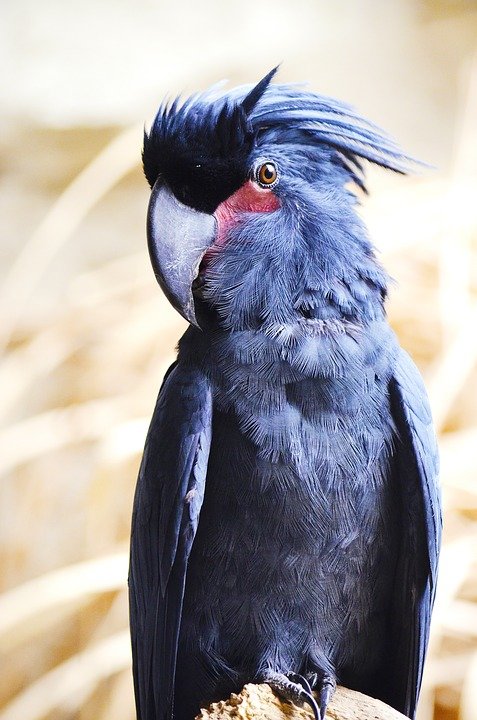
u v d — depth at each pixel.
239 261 4.49
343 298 4.50
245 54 5.92
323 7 6.20
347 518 4.49
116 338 5.04
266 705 4.46
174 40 5.95
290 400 4.48
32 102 5.79
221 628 4.51
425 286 4.99
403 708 4.55
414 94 6.12
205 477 4.48
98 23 5.93
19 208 5.95
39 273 5.15
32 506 5.09
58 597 4.87
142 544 4.53
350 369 4.48
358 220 4.52
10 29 5.92
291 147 4.51
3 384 5.05
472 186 5.06
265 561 4.49
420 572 4.50
